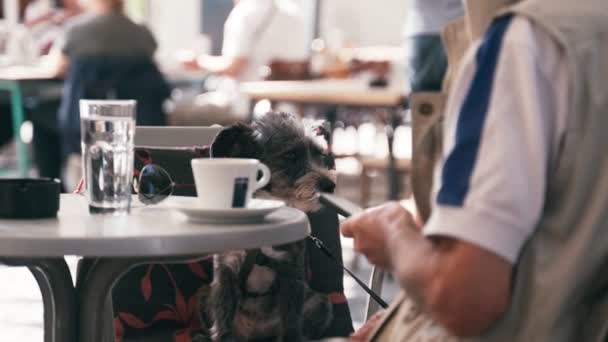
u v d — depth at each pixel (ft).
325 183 8.64
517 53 4.44
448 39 5.84
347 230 5.24
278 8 23.70
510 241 4.28
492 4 5.04
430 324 5.05
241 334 8.20
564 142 4.45
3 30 27.25
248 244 5.12
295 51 24.31
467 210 4.31
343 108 24.16
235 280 8.14
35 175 26.84
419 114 5.45
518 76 4.41
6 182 5.51
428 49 16.70
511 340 4.48
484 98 4.45
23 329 13.28
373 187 26.32
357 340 5.92
